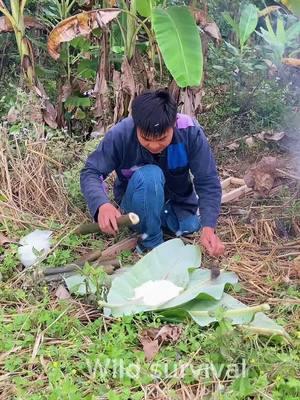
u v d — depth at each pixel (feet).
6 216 6.00
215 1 10.67
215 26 7.78
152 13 6.44
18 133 6.89
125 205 5.62
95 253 5.33
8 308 4.84
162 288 4.80
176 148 5.34
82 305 4.82
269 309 4.55
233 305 4.66
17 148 6.69
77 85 8.07
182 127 5.30
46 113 7.48
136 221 5.05
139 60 7.68
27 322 4.54
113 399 3.78
